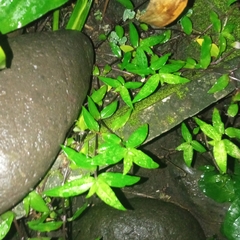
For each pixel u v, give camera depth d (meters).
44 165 0.26
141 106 0.30
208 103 0.31
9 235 0.34
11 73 0.25
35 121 0.25
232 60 0.31
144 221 0.38
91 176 0.27
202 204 0.42
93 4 0.37
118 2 0.37
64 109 0.27
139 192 0.42
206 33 0.34
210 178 0.39
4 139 0.24
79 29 0.33
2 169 0.24
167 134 0.40
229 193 0.38
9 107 0.25
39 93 0.26
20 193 0.25
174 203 0.43
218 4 0.34
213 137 0.28
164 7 0.31
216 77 0.31
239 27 0.33
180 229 0.39
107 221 0.38
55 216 0.31
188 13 0.35
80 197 0.38
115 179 0.25
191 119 0.38
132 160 0.26
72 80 0.28
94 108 0.29
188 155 0.31
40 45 0.27
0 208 0.25
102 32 0.37
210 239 0.41
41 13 0.26
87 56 0.31
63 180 0.29
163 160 0.42
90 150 0.29
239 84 0.31
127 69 0.31
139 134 0.26
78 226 0.39
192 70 0.31
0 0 0.26
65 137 0.28
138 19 0.36
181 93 0.31
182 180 0.42
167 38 0.35
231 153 0.28
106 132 0.29
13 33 0.32
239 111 0.37
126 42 0.36
